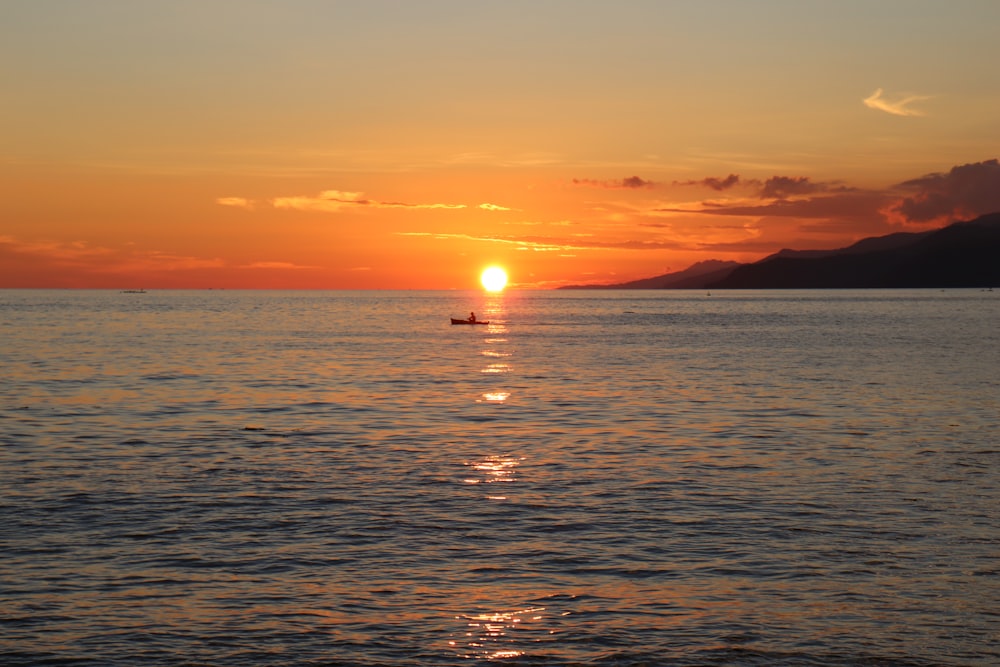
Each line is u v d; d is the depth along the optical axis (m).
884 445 40.88
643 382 70.31
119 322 177.62
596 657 18.66
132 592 21.77
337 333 144.38
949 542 25.53
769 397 59.97
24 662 18.22
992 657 18.59
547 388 66.31
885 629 19.84
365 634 19.64
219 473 34.69
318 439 43.06
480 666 18.31
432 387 67.06
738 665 18.31
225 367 83.31
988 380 69.75
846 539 25.84
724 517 28.23
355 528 27.09
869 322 176.62
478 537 26.28
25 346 109.88
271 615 20.55
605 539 26.03
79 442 41.81
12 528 26.72
